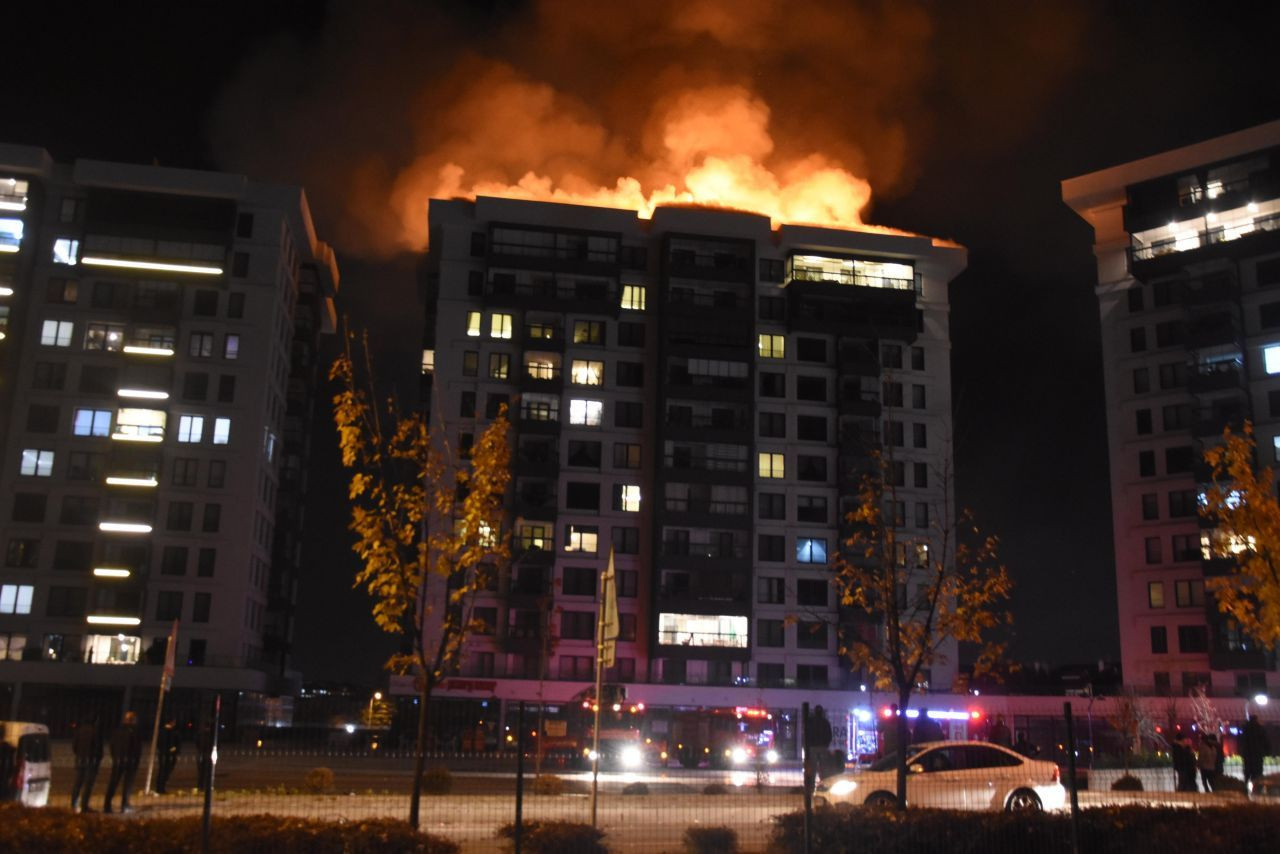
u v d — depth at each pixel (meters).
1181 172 81.38
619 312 84.12
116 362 78.94
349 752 26.70
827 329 85.81
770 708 76.25
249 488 78.44
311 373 96.00
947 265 89.56
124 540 76.38
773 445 84.38
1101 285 85.31
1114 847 16.92
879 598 24.50
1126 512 81.38
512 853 16.66
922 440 85.50
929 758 24.38
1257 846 17.08
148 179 80.19
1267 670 72.56
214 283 81.00
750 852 18.09
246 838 14.15
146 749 40.34
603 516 81.25
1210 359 78.69
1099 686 81.56
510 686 74.38
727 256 86.50
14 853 13.58
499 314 83.25
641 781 34.34
